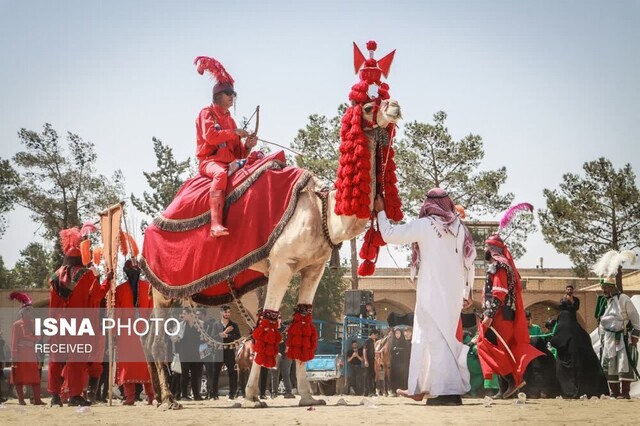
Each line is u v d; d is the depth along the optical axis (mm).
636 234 39625
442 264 9906
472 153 38250
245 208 10375
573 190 40281
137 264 12602
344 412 8945
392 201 10125
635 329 13203
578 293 44000
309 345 10500
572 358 13008
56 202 40062
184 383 16406
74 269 12344
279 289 10164
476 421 7777
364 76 9969
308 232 10016
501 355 11289
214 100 11234
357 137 9719
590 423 7629
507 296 11406
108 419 8750
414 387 9922
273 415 8750
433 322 9867
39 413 10148
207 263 10523
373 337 19109
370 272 10172
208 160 11008
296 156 37031
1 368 18000
